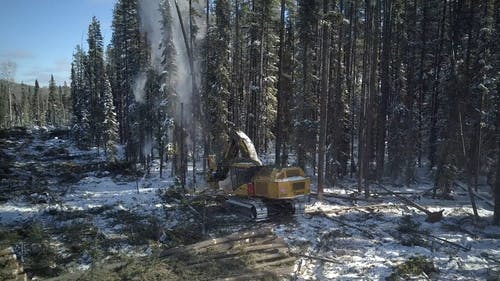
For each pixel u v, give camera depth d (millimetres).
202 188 22891
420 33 30578
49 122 98500
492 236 14125
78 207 18953
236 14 32781
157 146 32031
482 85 23266
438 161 23812
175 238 13305
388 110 29359
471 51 25266
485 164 25766
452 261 11547
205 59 30469
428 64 31516
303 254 11969
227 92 30578
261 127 33281
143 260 10547
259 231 12500
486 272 10695
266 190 15633
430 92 31625
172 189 21672
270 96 33594
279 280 10062
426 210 17250
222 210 17547
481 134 25812
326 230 14648
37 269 11000
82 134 52469
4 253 9555
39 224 14773
